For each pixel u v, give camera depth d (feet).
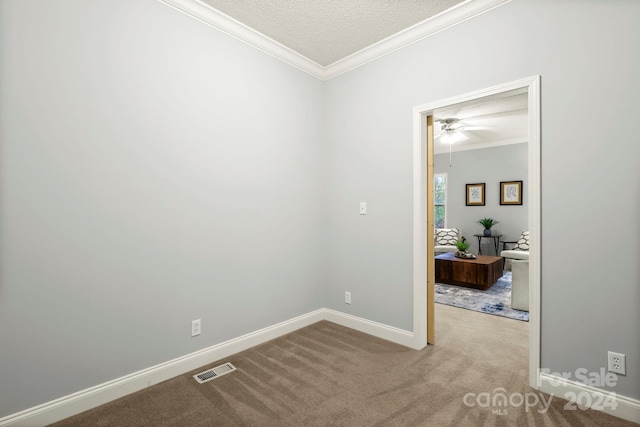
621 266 5.55
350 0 7.17
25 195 5.16
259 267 8.83
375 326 9.32
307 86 10.20
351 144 10.00
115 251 6.16
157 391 6.42
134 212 6.42
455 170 23.61
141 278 6.53
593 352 5.83
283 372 7.19
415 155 8.37
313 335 9.37
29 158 5.20
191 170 7.34
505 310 11.82
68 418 5.55
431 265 8.73
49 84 5.38
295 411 5.78
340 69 10.19
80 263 5.74
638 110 5.36
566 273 6.09
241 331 8.39
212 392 6.39
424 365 7.49
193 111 7.36
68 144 5.58
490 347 8.51
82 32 5.73
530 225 6.46
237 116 8.27
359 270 9.80
